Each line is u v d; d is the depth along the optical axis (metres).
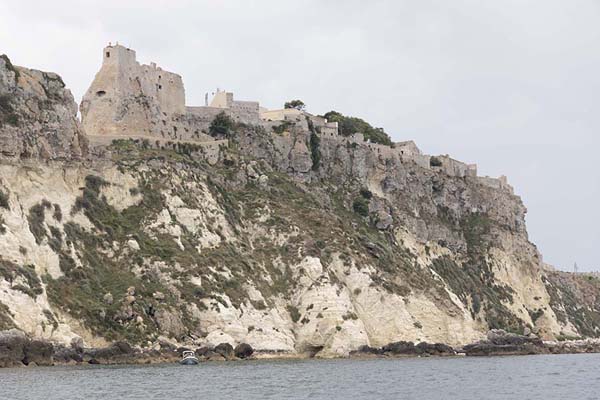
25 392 137.12
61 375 161.38
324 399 144.25
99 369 176.88
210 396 141.75
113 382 154.62
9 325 176.75
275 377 173.00
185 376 169.12
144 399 135.75
